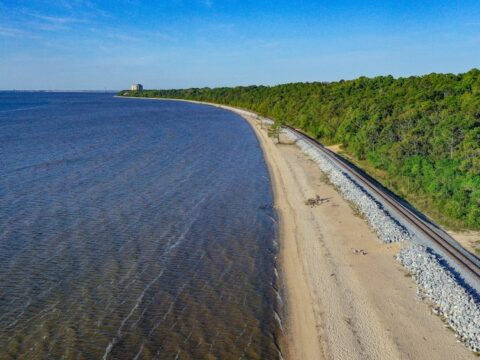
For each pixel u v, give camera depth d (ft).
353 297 75.36
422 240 94.32
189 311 72.49
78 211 118.73
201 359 60.70
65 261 88.02
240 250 97.86
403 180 146.30
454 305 68.13
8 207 119.55
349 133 227.81
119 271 85.05
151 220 114.42
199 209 125.70
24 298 73.67
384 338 63.77
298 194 143.23
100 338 64.13
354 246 96.63
